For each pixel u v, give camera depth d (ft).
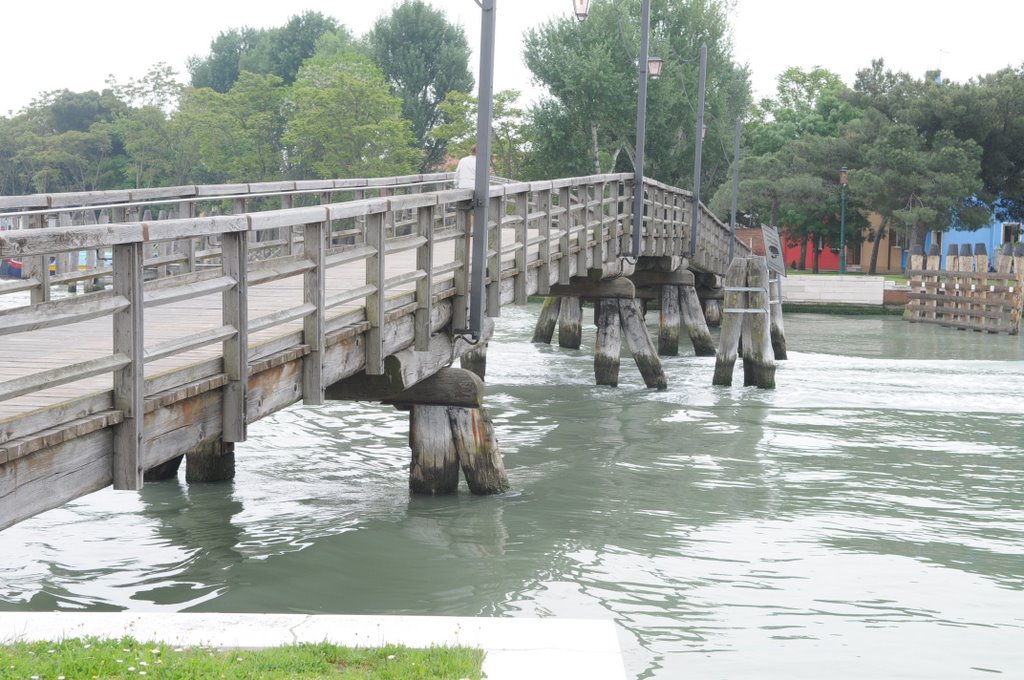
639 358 71.36
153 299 21.12
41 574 29.86
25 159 310.86
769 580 30.73
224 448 41.93
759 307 71.61
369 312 31.42
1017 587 30.55
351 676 16.29
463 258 38.88
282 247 53.21
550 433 55.01
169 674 15.90
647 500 40.27
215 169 245.04
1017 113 192.65
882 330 126.82
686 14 207.00
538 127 205.67
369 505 38.50
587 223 60.90
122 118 266.77
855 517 38.34
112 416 20.30
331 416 59.57
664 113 201.05
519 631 18.61
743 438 53.98
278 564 31.17
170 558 31.65
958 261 130.72
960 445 52.70
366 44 293.23
